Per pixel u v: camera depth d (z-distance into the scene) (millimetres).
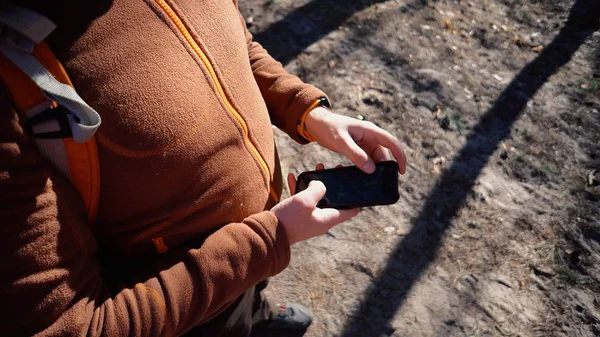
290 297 2156
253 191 1036
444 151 2670
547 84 3010
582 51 3203
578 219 2434
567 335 2092
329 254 2289
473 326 2102
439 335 2078
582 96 2951
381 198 1180
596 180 2584
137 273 901
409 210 2445
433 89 2936
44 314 739
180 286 867
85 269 812
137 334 830
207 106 894
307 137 1298
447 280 2227
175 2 857
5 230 684
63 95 668
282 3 3322
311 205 999
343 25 3227
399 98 2879
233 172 970
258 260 938
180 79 845
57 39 742
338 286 2199
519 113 2854
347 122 1243
